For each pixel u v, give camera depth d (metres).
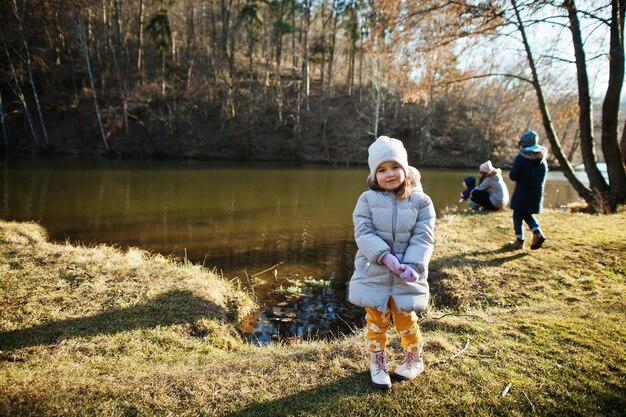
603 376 2.49
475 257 5.57
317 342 3.58
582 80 8.73
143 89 31.53
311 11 34.16
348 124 32.09
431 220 2.37
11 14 26.14
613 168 8.56
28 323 3.59
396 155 2.29
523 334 3.13
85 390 2.47
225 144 29.69
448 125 32.03
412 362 2.54
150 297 4.24
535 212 5.61
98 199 11.61
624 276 4.65
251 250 7.07
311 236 8.12
